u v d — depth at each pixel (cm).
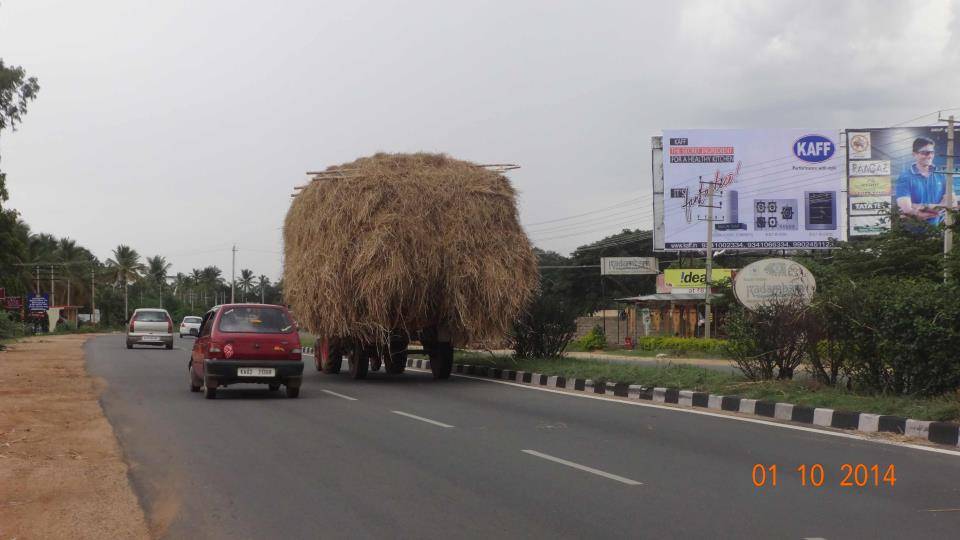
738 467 837
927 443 967
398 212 1723
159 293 11731
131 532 613
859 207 4088
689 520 633
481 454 917
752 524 620
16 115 3722
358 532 607
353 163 1856
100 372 2156
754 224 4147
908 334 1150
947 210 2195
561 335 2178
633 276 6456
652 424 1152
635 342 4119
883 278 1312
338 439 1027
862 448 942
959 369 1117
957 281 1273
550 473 811
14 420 1193
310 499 709
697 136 4153
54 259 8662
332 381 1916
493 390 1678
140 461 886
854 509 664
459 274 1745
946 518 635
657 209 4194
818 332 1318
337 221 1733
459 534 599
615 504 685
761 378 1428
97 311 10069
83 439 1030
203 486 762
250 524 632
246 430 1106
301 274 1809
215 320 1490
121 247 10475
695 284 4303
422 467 845
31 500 710
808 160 4147
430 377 2048
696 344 3353
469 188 1781
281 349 1480
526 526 619
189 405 1398
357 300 1725
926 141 4069
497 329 1812
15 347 3772
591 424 1154
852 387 1285
